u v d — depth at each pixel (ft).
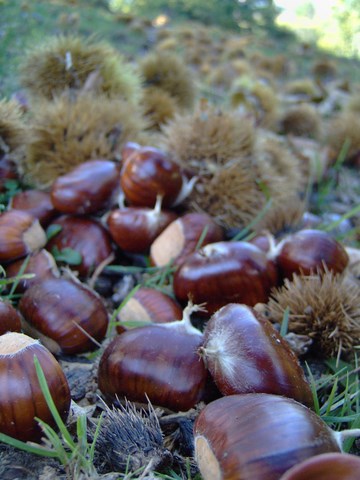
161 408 0.41
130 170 0.66
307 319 0.53
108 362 0.42
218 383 0.40
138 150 0.67
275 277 0.57
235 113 0.79
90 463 0.34
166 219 0.67
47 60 0.92
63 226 0.66
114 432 0.37
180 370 0.41
